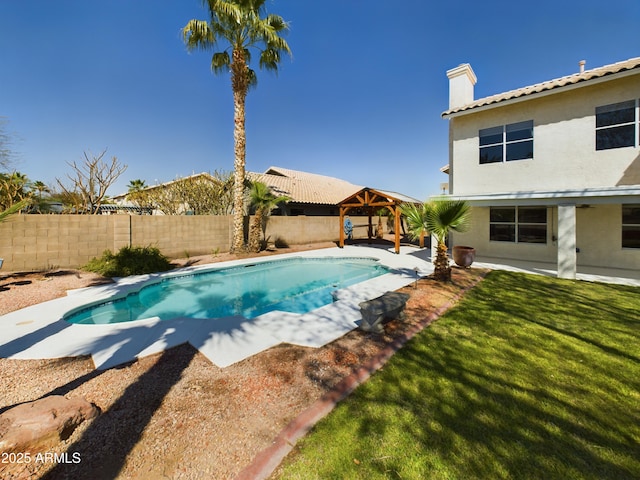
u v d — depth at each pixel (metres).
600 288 8.59
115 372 4.29
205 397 3.65
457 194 13.53
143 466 2.60
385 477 2.47
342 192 31.09
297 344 5.23
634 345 4.92
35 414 2.88
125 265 11.26
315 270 14.23
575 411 3.31
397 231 17.20
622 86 10.39
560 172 11.66
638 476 2.46
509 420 3.16
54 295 8.24
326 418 3.23
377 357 4.65
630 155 10.31
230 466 2.61
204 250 15.71
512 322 6.07
